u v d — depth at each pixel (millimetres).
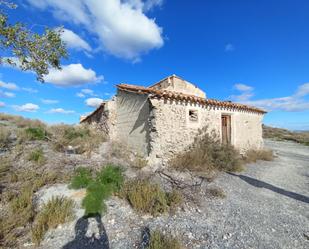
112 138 10016
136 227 3629
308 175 8250
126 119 9352
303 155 14234
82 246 3084
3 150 6500
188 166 7207
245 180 6836
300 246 3396
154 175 6062
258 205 4914
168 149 7566
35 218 3566
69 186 4699
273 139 25031
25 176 4848
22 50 4465
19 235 3172
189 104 8398
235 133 10688
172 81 12164
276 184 6688
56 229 3400
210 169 7328
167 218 3957
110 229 3521
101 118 11352
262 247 3295
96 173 5367
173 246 3033
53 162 5918
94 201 4117
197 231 3611
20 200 3811
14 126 10719
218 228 3764
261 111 12898
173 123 7785
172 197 4547
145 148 7848
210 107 9266
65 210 3709
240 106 10773
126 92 9398
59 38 4801
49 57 4738
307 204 5207
